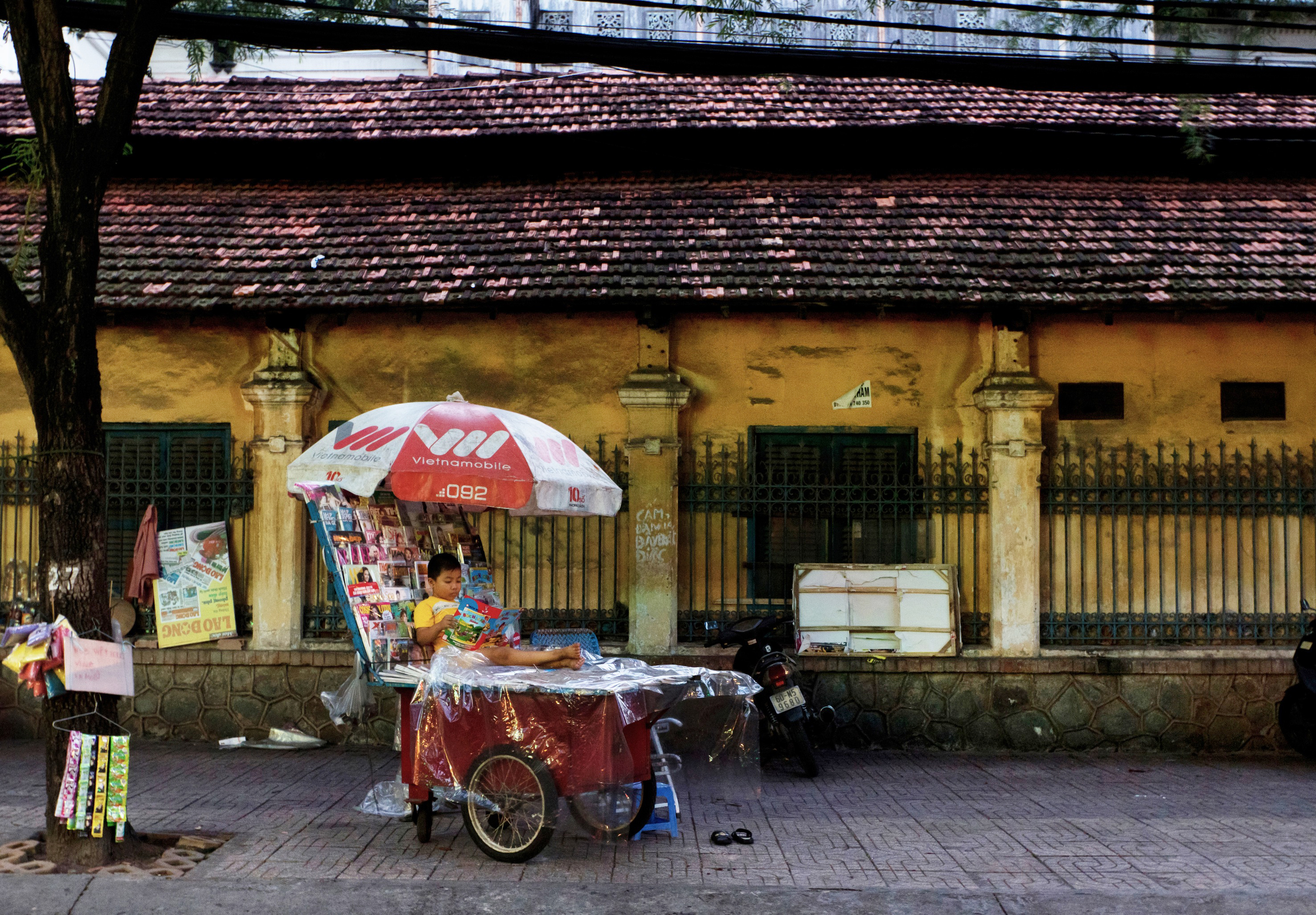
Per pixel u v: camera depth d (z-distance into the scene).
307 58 13.88
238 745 8.25
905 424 8.56
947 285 8.07
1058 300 7.95
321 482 5.81
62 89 5.33
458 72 13.17
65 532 5.24
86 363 5.32
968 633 8.42
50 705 5.22
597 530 8.58
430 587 6.16
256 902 4.72
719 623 8.30
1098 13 6.17
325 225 9.21
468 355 8.67
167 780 7.08
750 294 7.96
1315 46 10.92
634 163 9.97
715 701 6.06
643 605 8.32
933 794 6.89
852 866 5.30
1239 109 10.15
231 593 8.50
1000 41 11.11
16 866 5.07
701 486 8.47
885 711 8.29
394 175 10.06
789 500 8.46
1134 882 5.05
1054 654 8.25
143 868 5.11
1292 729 7.98
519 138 9.70
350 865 5.23
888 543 8.50
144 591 8.52
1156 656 8.23
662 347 8.52
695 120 9.80
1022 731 8.27
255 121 10.12
